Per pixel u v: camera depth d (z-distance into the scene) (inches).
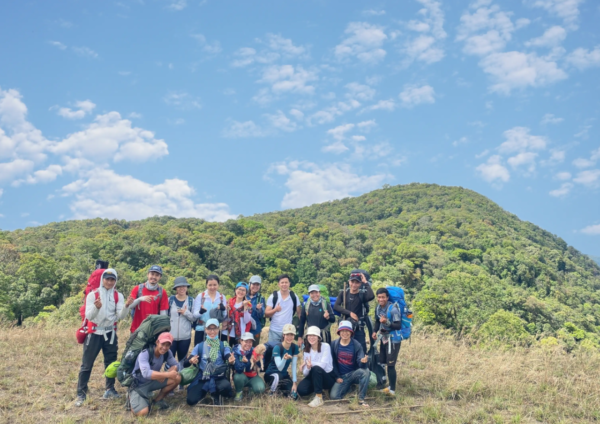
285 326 230.8
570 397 239.5
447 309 982.4
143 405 199.0
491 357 308.5
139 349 201.6
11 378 239.3
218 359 216.2
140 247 2142.0
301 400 228.5
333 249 3088.1
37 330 358.6
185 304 234.1
